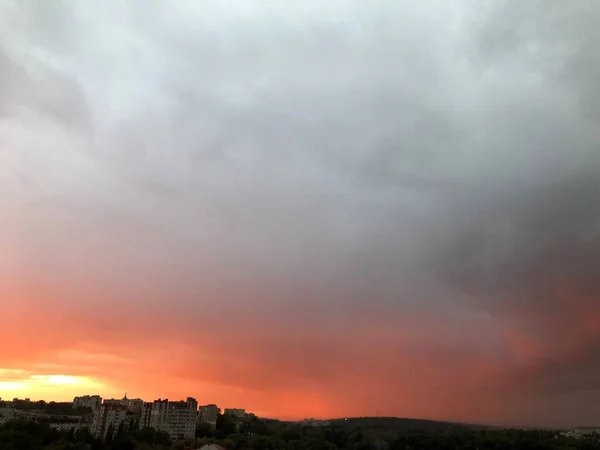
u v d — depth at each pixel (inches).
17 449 6033.5
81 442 6717.5
